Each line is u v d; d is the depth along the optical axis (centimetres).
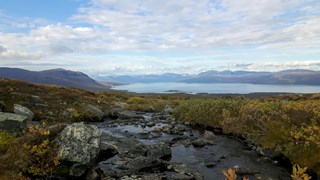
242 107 2977
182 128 3200
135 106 5894
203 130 3148
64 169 1394
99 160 1873
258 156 2062
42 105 3753
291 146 1828
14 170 1243
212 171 1759
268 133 2142
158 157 2036
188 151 2247
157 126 3541
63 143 1472
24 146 1371
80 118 3753
